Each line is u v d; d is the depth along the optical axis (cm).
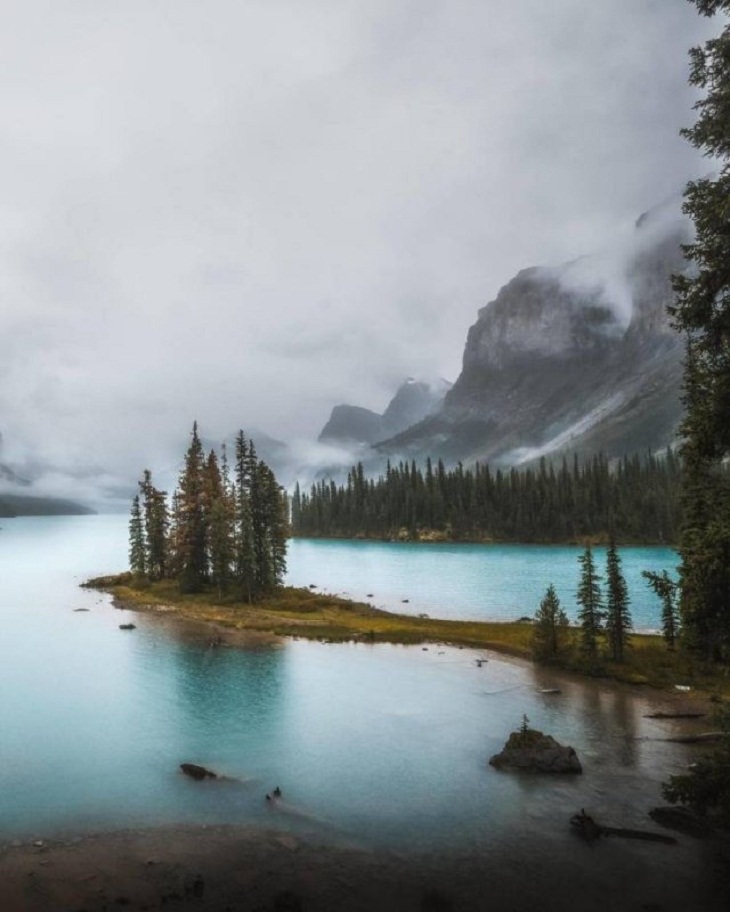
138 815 2712
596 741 3675
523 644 6356
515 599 10094
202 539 10050
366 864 2311
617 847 2425
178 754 3462
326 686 4900
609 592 5562
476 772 3209
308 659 5800
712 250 1598
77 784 3047
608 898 2089
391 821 2661
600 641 6094
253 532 9469
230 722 4028
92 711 4244
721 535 1656
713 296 1619
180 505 10144
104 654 5969
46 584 12175
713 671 5162
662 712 4222
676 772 3203
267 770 3238
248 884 2170
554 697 4612
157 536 11288
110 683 4966
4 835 2528
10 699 4531
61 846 2436
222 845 2452
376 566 15850
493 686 4903
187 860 2333
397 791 2972
